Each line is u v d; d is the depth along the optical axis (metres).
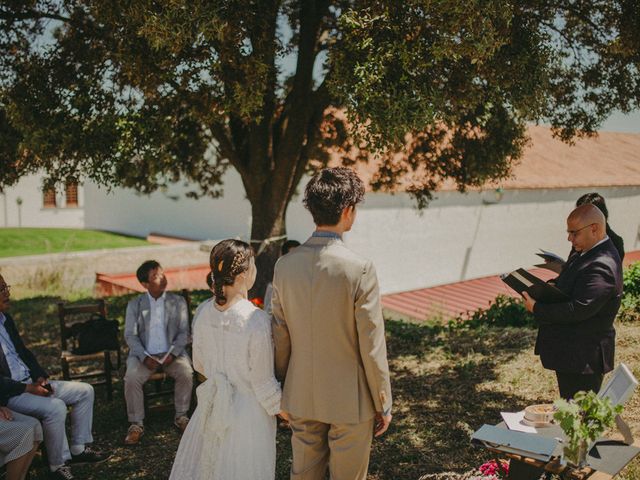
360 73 5.19
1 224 30.33
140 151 6.62
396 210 18.59
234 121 8.95
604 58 7.84
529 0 6.43
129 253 20.11
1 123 7.30
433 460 4.51
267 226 8.59
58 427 4.49
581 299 3.56
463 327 9.49
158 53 5.94
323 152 9.98
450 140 9.44
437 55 5.05
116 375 7.41
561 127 8.68
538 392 5.86
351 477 2.92
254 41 5.97
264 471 3.20
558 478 3.15
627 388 3.02
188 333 5.95
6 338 4.79
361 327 2.77
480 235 21.81
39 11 7.45
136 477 4.63
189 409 5.74
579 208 3.74
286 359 3.12
